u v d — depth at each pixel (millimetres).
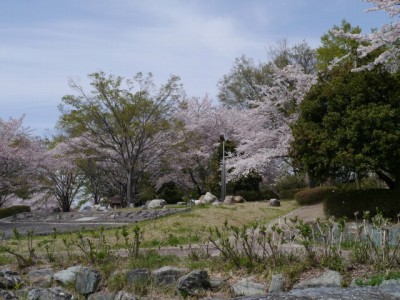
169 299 6449
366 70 14297
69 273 7379
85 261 7879
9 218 21234
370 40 14438
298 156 15508
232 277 6699
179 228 13180
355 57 15680
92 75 25031
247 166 22375
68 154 28328
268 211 18000
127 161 27734
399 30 13789
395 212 13594
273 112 24281
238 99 34406
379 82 13953
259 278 6457
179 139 28391
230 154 24672
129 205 25172
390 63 15312
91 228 14281
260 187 29984
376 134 12906
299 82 22781
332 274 6039
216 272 6926
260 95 31422
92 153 28234
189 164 29547
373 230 7570
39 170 29078
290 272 6305
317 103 14969
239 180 26875
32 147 27984
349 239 8383
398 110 13305
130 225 14281
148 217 16609
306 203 20031
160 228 13117
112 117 26578
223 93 35219
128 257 8000
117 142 26547
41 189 32531
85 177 33031
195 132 28891
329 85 14719
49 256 8375
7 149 25500
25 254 9109
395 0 13711
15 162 26438
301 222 7336
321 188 20109
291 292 5508
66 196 32625
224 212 16375
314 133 14375
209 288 6617
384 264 6285
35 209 34000
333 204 14859
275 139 23688
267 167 26109
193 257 7828
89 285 7020
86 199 36281
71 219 18828
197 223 14047
